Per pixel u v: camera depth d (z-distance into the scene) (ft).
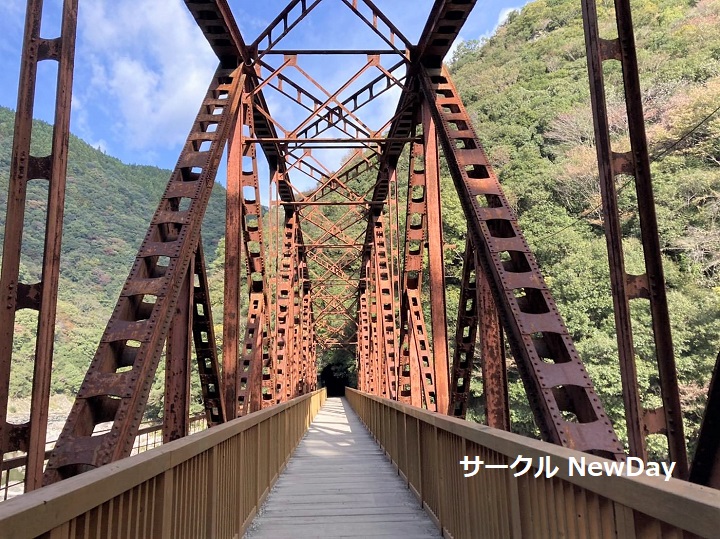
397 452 22.07
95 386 10.62
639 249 65.10
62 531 4.56
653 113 84.07
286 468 23.70
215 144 17.33
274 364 44.24
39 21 10.07
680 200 69.82
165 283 12.64
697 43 94.07
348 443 34.53
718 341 51.62
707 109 72.33
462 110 19.49
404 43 24.30
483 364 16.15
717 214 64.95
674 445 9.30
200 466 9.37
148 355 11.29
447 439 12.35
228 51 22.21
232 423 11.99
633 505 4.52
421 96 25.71
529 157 100.78
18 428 8.89
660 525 4.32
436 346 22.56
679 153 75.77
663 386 9.55
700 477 7.68
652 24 112.98
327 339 122.52
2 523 3.59
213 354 16.10
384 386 46.39
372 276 67.46
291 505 16.17
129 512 6.09
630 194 72.13
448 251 86.38
